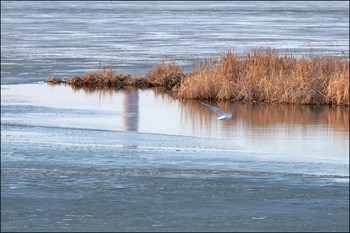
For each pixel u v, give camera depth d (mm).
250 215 37719
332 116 64438
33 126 57688
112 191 40875
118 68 97938
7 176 43062
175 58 109062
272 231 35625
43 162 46125
